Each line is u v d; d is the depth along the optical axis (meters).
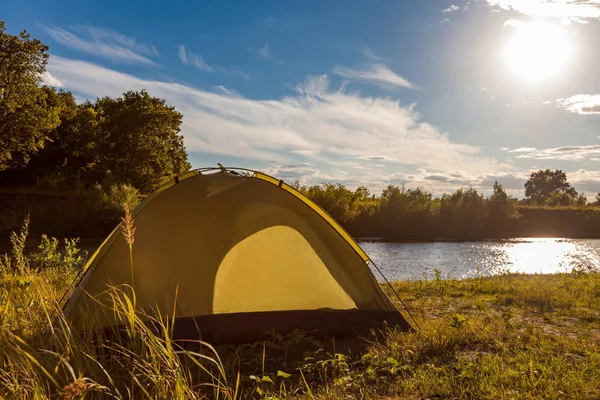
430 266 22.55
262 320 5.52
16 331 4.10
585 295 9.76
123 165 50.12
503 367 4.49
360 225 43.03
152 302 5.31
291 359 5.01
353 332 5.80
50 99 50.34
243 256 5.86
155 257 5.58
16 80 37.41
